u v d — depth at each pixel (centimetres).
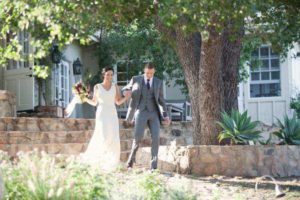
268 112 1972
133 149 964
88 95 1027
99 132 952
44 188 514
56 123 1294
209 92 1040
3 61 803
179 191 592
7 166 570
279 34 1030
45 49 754
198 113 1078
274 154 988
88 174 575
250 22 996
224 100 1093
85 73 1975
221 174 963
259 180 829
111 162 855
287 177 974
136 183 620
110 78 968
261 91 1988
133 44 1900
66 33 724
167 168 991
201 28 709
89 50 2106
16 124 1245
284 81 1967
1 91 1340
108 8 740
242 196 777
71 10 718
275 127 1390
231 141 1034
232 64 1113
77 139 1250
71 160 597
